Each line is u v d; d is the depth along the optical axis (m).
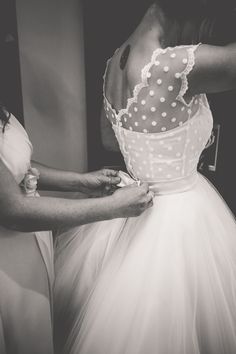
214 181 1.34
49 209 0.72
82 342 0.83
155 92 0.71
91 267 0.99
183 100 0.72
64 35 1.31
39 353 0.87
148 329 0.79
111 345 0.80
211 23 0.80
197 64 0.68
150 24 0.74
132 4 1.19
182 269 0.82
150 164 0.82
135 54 0.74
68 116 1.44
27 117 1.41
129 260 0.86
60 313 1.01
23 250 0.82
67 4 1.27
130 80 0.73
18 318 0.82
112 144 1.10
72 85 1.39
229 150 1.30
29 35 1.28
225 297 0.86
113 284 0.85
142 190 0.78
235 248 0.93
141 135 0.77
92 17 1.23
